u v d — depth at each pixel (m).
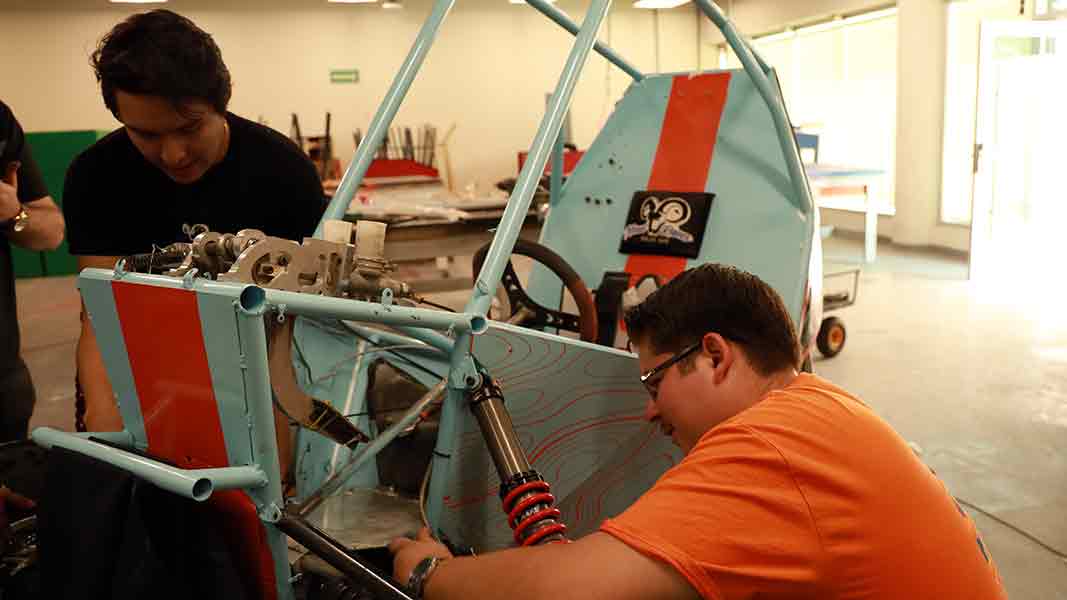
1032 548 2.45
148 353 0.99
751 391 1.00
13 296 1.90
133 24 1.24
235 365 0.88
